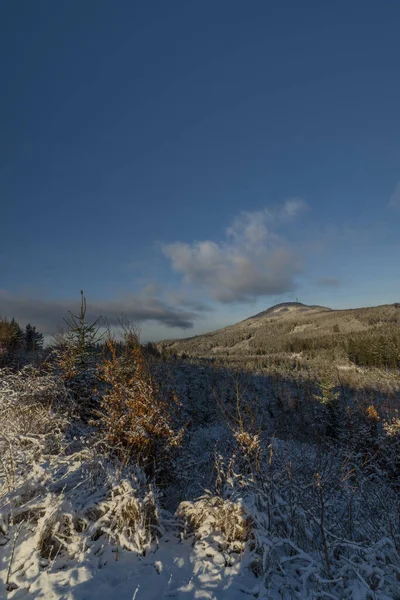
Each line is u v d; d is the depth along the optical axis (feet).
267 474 15.66
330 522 14.69
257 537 10.85
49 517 10.68
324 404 66.13
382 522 14.75
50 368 26.99
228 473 15.16
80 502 12.30
